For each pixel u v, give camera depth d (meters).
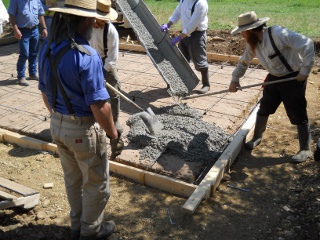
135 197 4.19
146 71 7.83
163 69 6.51
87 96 2.71
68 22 2.70
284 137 5.39
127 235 3.63
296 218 3.83
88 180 3.07
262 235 3.63
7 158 4.93
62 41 2.75
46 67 2.83
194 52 6.54
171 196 4.21
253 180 4.47
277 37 4.21
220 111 6.00
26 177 4.52
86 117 2.87
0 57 8.88
